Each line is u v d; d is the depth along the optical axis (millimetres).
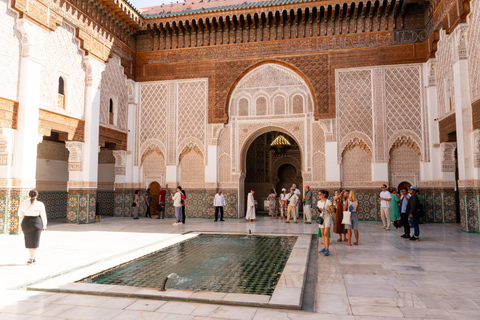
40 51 7008
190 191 10164
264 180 14172
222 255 4609
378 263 4070
